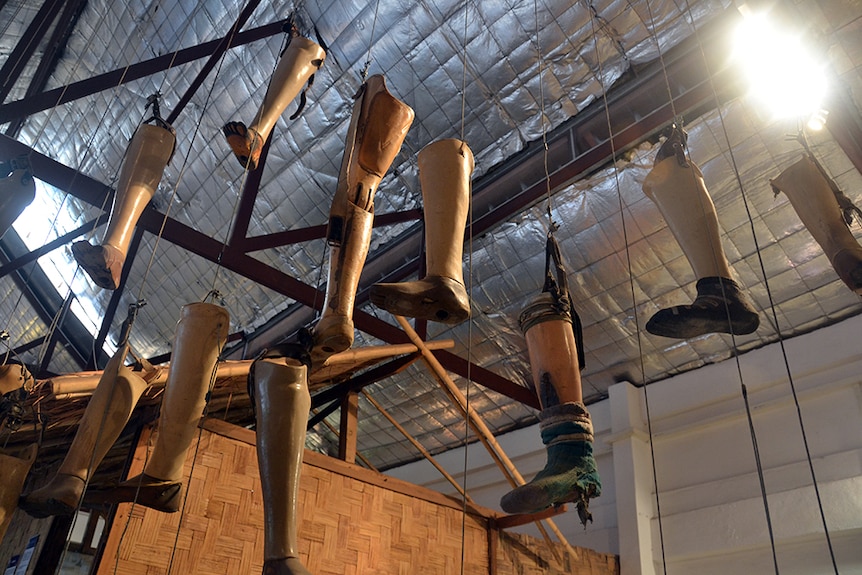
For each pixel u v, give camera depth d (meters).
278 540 1.29
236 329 8.02
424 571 3.93
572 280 6.20
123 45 6.66
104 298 8.54
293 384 1.45
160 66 4.66
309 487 3.62
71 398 2.85
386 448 8.34
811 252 5.41
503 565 4.38
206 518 3.16
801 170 2.17
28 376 2.33
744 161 5.17
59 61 7.07
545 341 1.84
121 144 7.18
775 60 4.10
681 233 2.06
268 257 7.24
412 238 6.46
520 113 5.64
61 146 7.77
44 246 5.76
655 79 5.04
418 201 6.38
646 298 6.04
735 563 5.27
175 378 1.83
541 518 4.18
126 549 2.88
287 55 2.26
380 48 5.71
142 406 3.11
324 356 1.60
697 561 5.47
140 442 3.07
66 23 6.31
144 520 2.98
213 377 1.86
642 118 5.17
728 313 1.71
